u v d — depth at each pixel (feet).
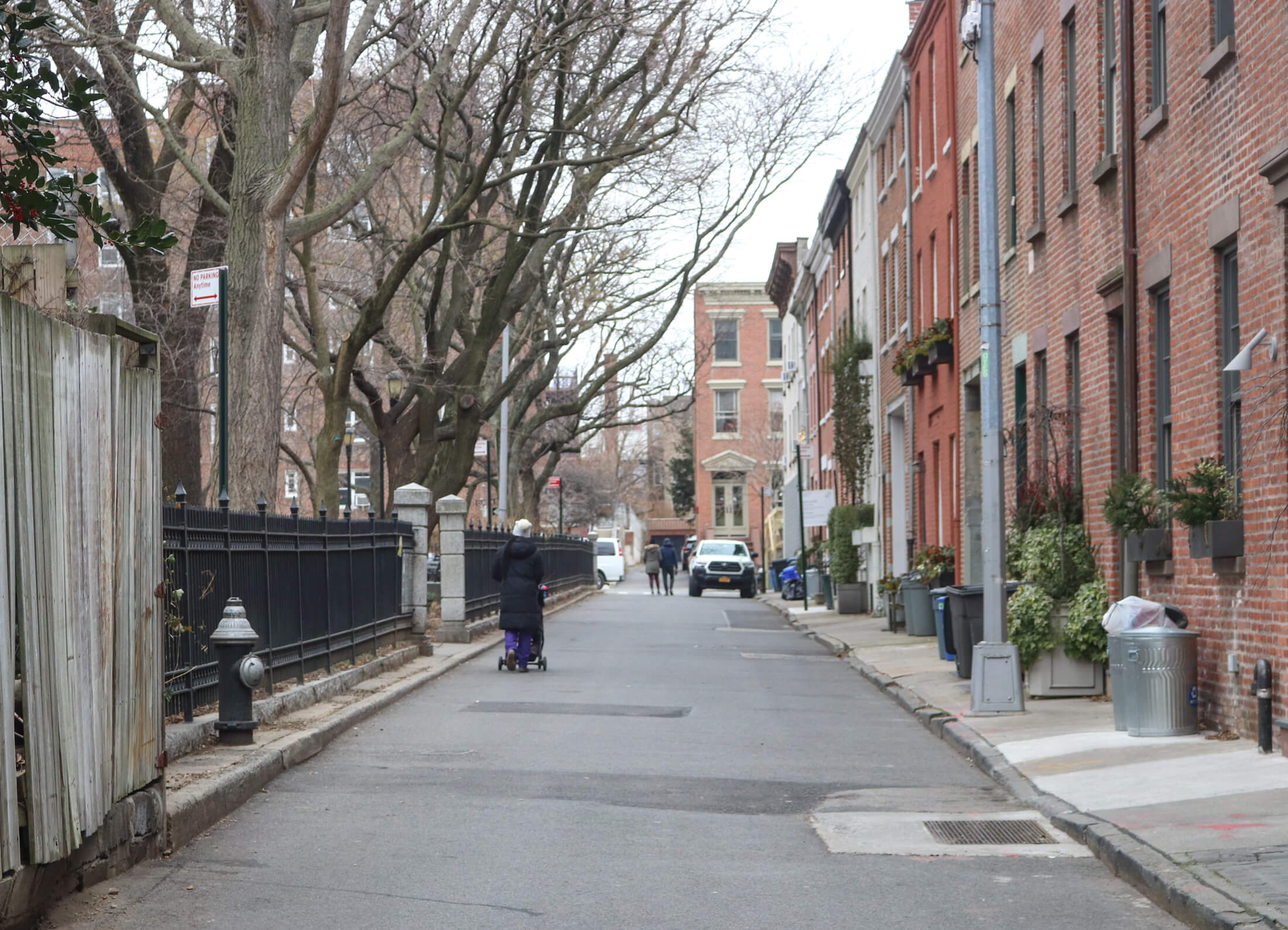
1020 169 64.80
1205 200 40.68
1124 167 47.06
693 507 339.98
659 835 28.76
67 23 60.95
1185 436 42.57
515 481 142.72
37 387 19.30
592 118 87.04
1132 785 31.65
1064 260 56.44
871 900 23.36
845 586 113.19
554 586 130.52
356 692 51.19
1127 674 39.68
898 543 108.37
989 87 47.62
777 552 230.07
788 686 59.36
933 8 90.12
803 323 197.16
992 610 46.42
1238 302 39.09
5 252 23.29
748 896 23.59
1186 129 42.24
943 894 23.77
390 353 103.14
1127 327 46.93
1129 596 47.44
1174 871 22.84
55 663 19.90
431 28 71.61
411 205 104.88
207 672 37.50
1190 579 42.01
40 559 19.30
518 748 40.27
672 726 45.96
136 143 75.92
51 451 19.84
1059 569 51.16
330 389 87.15
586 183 86.38
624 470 320.50
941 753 40.83
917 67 98.27
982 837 28.58
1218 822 26.55
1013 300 66.54
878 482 114.32
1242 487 38.68
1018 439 65.16
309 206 80.02
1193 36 41.65
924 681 57.82
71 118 66.74
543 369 135.64
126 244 23.49
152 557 25.46
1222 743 37.22
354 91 82.23
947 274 88.74
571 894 23.66
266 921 21.68
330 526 51.60
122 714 23.53
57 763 19.98
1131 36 46.80
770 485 251.19
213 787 29.27
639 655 74.59
